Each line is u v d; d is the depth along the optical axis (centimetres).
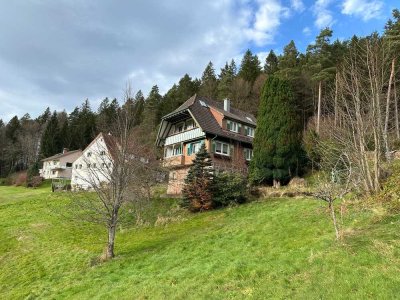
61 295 1483
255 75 7350
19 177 7700
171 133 4409
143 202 2784
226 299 1003
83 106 11969
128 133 2230
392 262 952
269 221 1842
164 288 1220
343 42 5722
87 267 1844
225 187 2700
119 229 2627
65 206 3438
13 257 2291
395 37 3153
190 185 2809
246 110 6506
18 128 10962
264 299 944
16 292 1694
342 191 1430
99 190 2067
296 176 2944
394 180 1603
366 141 1811
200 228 2156
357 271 945
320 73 4991
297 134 3052
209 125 3822
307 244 1305
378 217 1359
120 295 1286
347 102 1867
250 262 1259
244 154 4125
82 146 9519
